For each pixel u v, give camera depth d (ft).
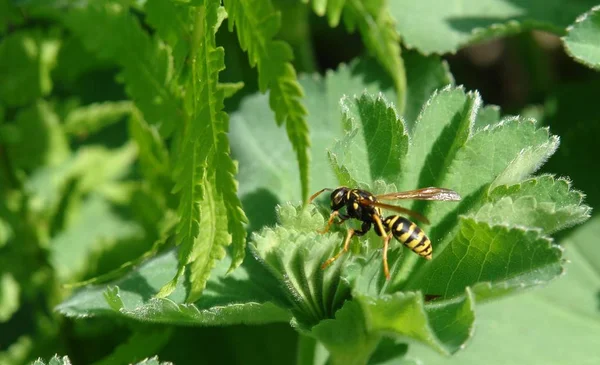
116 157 0.88
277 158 0.74
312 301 0.60
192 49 0.64
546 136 0.62
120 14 0.70
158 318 0.60
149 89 0.69
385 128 0.63
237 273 0.63
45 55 0.83
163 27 0.65
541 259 0.57
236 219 0.57
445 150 0.63
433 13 0.80
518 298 0.77
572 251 0.80
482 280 0.58
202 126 0.58
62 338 0.82
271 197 0.71
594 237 0.80
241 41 0.57
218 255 0.59
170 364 0.61
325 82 0.77
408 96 0.77
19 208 0.84
